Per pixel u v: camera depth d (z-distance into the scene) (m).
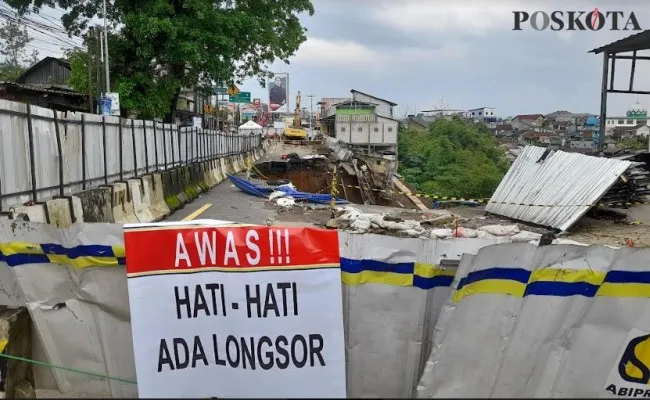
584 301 4.03
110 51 23.23
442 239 4.26
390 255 4.21
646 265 3.98
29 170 7.18
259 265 4.09
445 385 4.02
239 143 35.56
